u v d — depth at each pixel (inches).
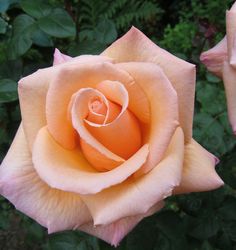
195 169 9.9
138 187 9.2
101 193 9.4
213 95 14.8
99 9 23.0
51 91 9.5
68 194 10.0
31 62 16.1
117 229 9.9
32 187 9.9
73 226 9.9
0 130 15.1
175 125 9.2
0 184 9.8
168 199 13.8
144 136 9.8
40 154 9.4
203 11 31.3
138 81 9.5
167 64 10.1
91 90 9.1
